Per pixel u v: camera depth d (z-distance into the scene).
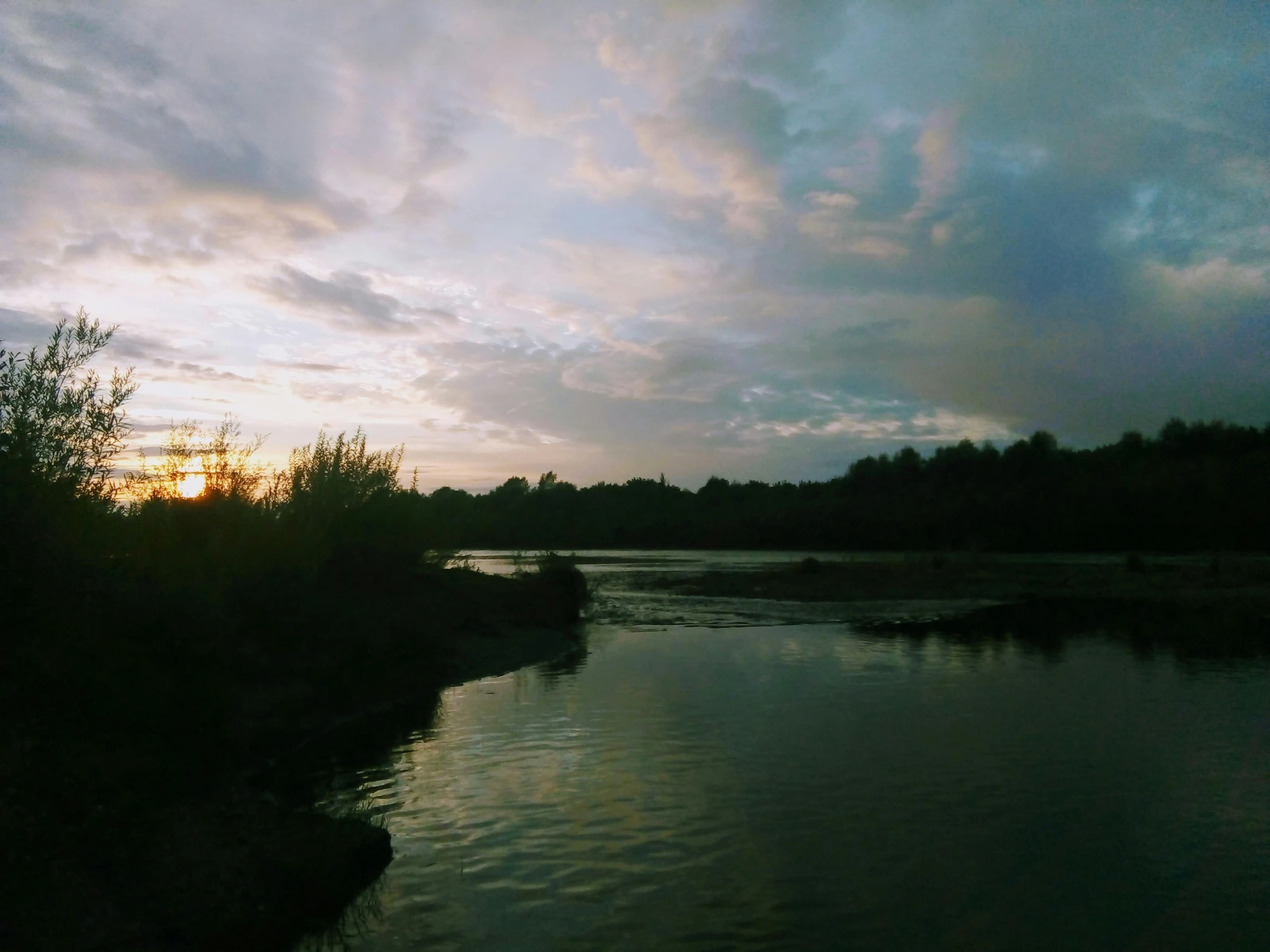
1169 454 94.88
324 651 15.44
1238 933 6.59
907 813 9.16
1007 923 6.71
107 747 8.18
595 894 7.29
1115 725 12.89
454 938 6.57
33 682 7.87
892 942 6.41
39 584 8.22
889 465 114.75
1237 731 12.56
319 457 20.48
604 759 11.27
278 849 7.67
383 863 7.98
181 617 10.77
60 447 9.14
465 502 41.84
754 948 6.34
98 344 9.55
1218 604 32.00
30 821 6.48
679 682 16.66
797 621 27.83
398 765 11.10
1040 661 19.02
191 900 6.64
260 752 11.16
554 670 18.34
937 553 62.22
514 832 8.73
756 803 9.51
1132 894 7.24
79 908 6.02
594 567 59.56
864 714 13.73
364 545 20.58
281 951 6.40
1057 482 88.88
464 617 21.73
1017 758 11.16
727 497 128.88
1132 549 73.50
